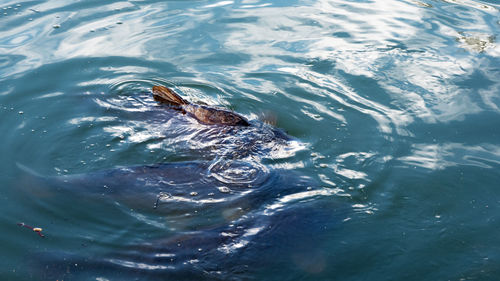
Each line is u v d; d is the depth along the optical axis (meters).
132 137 5.45
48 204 4.40
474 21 8.59
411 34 8.09
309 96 6.40
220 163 4.90
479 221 4.29
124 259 3.79
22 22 8.33
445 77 6.80
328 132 5.64
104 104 6.13
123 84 6.61
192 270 3.67
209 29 8.27
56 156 5.13
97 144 5.32
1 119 5.72
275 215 4.21
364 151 5.27
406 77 6.81
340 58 7.32
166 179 4.65
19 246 3.93
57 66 7.00
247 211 4.25
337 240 4.02
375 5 9.31
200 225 4.12
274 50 7.60
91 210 4.32
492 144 5.41
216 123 5.57
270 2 9.45
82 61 7.17
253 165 4.89
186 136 5.40
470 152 5.26
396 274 3.74
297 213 4.24
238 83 6.72
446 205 4.49
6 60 7.11
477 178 4.84
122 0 9.41
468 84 6.62
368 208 4.43
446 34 8.09
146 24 8.41
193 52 7.55
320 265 3.74
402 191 4.66
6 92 6.29
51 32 8.02
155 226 4.14
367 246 3.98
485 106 6.13
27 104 6.07
